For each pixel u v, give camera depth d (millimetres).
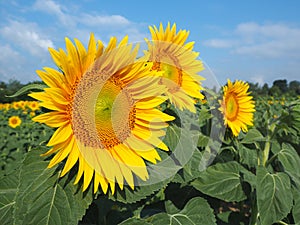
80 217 514
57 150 486
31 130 3590
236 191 880
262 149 1020
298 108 995
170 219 701
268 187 806
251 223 921
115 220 750
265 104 1116
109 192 557
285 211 801
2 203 588
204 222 709
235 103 962
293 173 911
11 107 6039
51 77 476
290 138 1132
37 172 544
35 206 509
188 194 915
